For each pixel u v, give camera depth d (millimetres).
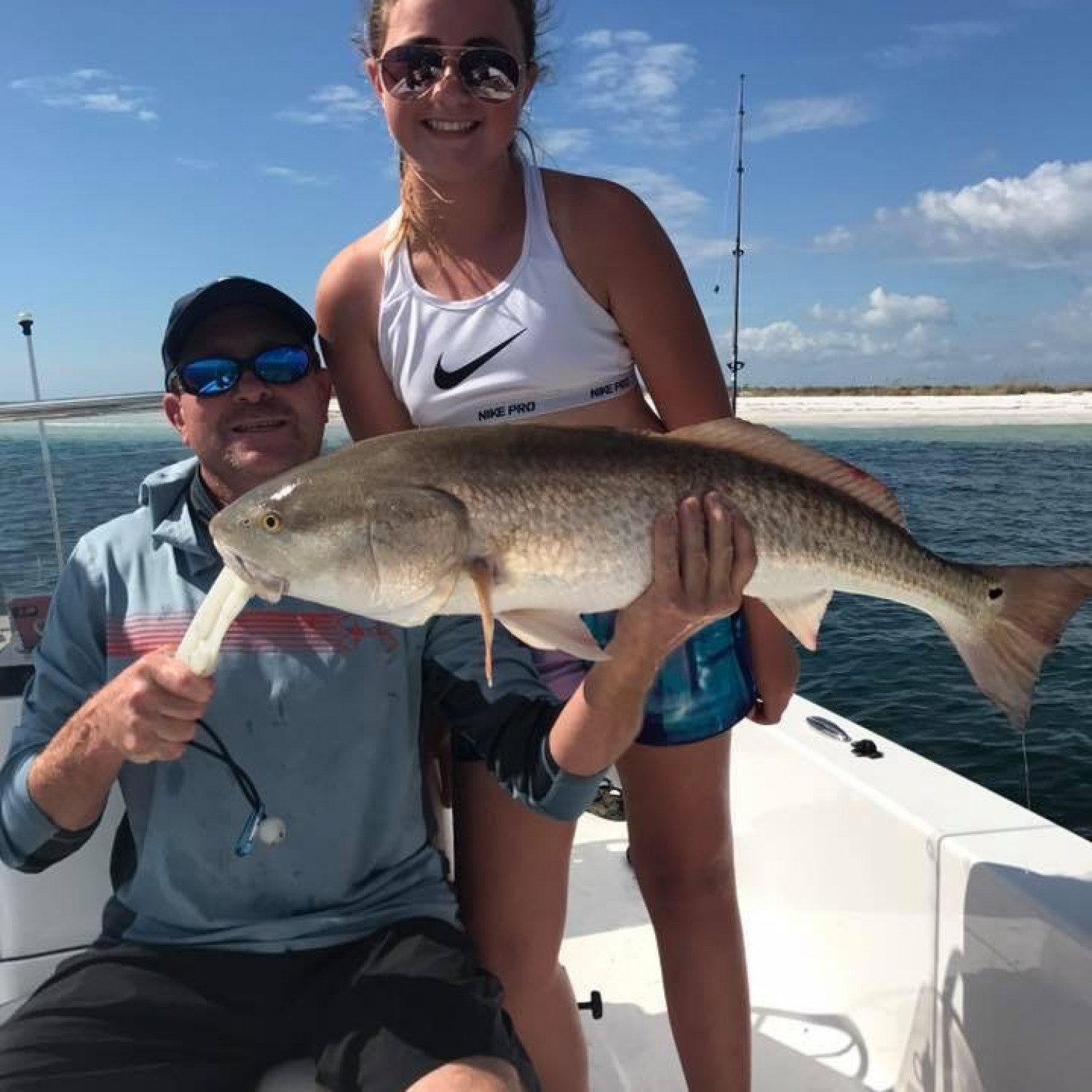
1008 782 6828
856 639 10258
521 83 2527
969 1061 2641
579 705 2166
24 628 2941
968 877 2625
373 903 2377
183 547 2396
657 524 2061
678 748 2670
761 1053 3111
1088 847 2668
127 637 2393
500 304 2588
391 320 2689
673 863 2771
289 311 2488
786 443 2285
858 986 3137
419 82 2428
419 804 2490
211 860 2318
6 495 3318
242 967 2270
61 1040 2160
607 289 2600
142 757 1997
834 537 2311
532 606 2156
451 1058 1997
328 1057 2105
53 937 2711
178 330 2430
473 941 2725
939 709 8234
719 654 2668
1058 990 2318
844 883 3195
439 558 2088
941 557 2451
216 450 2436
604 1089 3074
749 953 3566
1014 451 30484
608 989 3520
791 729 3617
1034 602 2430
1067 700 8227
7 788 2240
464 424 2654
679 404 2684
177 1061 2184
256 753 2320
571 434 2170
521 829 2654
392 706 2408
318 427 2578
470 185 2520
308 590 2082
